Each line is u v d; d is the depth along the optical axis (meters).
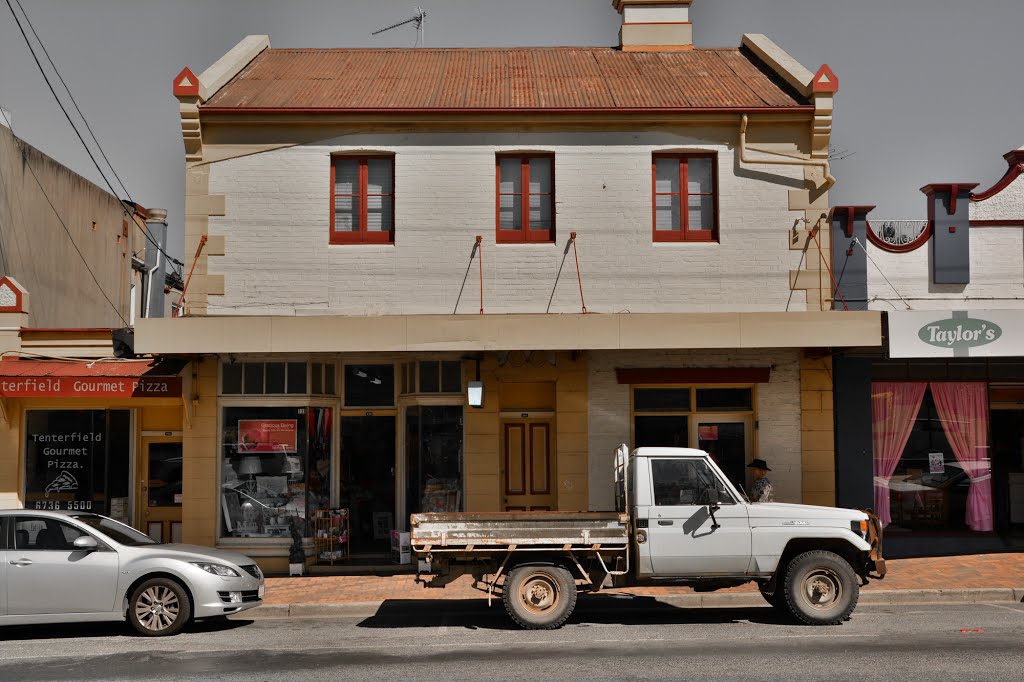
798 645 10.17
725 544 11.51
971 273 16.30
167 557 11.55
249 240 16.12
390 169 16.41
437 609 13.22
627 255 16.19
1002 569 14.98
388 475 16.84
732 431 16.53
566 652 10.00
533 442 16.73
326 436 16.59
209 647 10.59
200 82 16.11
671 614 12.65
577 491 16.20
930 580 14.16
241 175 16.19
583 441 16.25
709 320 14.73
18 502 16.58
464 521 11.56
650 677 8.67
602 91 17.31
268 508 16.17
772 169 16.33
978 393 16.80
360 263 16.11
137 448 17.22
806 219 16.30
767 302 16.19
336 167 16.39
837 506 16.19
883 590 13.41
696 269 16.20
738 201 16.31
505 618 12.45
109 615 11.34
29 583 11.17
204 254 16.08
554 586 11.56
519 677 8.77
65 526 11.66
